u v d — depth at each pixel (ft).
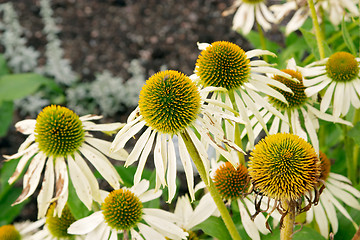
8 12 4.69
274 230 2.25
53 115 2.21
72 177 2.19
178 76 2.09
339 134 2.76
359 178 2.89
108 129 2.25
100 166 2.20
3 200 3.21
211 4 5.46
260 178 2.02
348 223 2.35
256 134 2.31
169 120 2.06
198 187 2.37
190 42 4.99
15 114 4.57
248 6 2.98
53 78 4.73
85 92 4.57
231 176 2.27
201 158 2.04
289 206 2.01
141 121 2.10
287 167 2.00
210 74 2.19
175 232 2.21
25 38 5.13
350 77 2.31
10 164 3.01
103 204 2.23
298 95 2.32
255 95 2.20
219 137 2.06
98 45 5.10
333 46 2.91
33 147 2.22
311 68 2.35
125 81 4.65
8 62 4.69
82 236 2.43
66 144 2.20
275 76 2.33
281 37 4.75
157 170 2.06
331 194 2.29
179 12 5.42
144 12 5.48
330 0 2.68
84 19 5.43
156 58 4.88
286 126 2.32
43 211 2.16
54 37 4.65
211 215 2.30
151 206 2.38
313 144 2.28
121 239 2.33
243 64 2.20
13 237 2.68
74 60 4.92
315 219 2.36
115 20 5.40
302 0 2.71
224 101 2.23
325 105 2.30
